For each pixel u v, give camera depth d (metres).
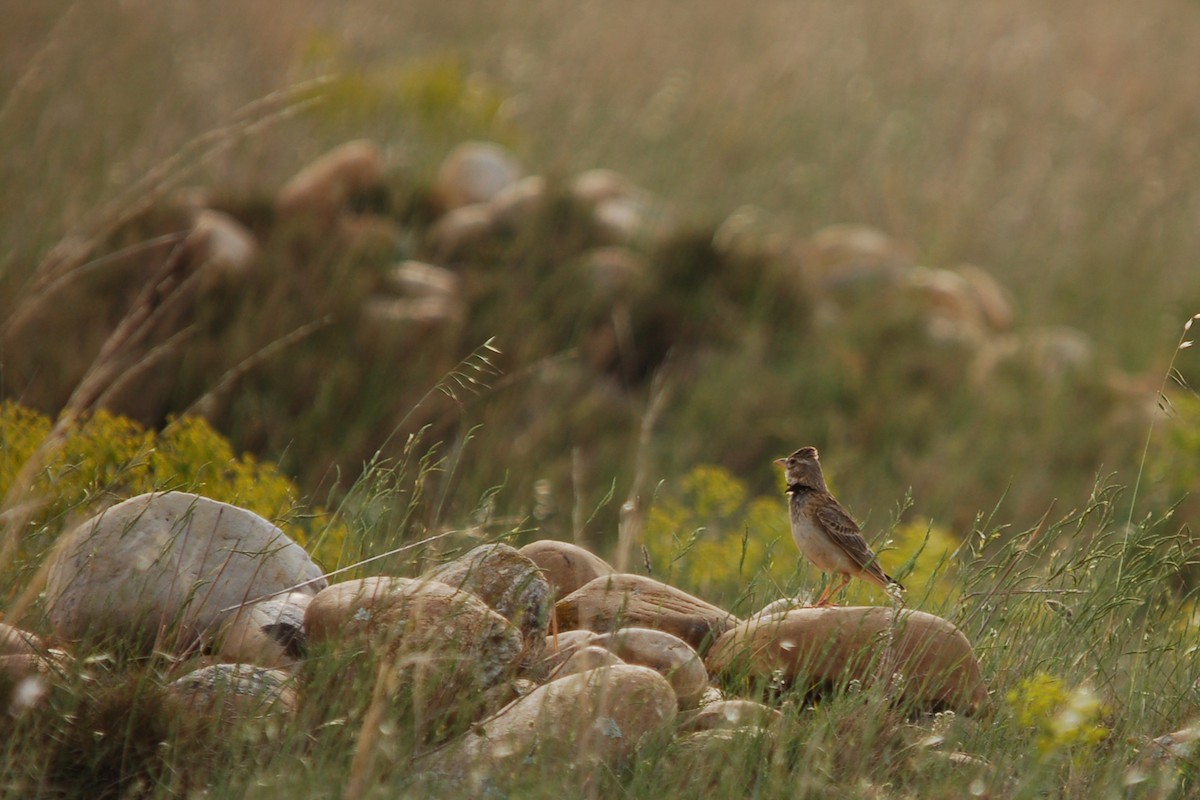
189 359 17.86
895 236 29.72
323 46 30.45
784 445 20.38
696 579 10.66
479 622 6.56
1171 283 29.78
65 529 7.60
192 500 7.54
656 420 20.23
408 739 6.01
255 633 6.83
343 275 20.73
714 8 39.09
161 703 6.06
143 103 26.28
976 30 40.97
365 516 8.20
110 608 6.92
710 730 6.32
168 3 30.94
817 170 31.34
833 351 22.62
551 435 18.80
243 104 27.94
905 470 20.08
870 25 40.41
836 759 6.22
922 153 33.31
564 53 34.84
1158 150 36.09
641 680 6.34
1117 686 7.50
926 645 7.02
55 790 5.66
